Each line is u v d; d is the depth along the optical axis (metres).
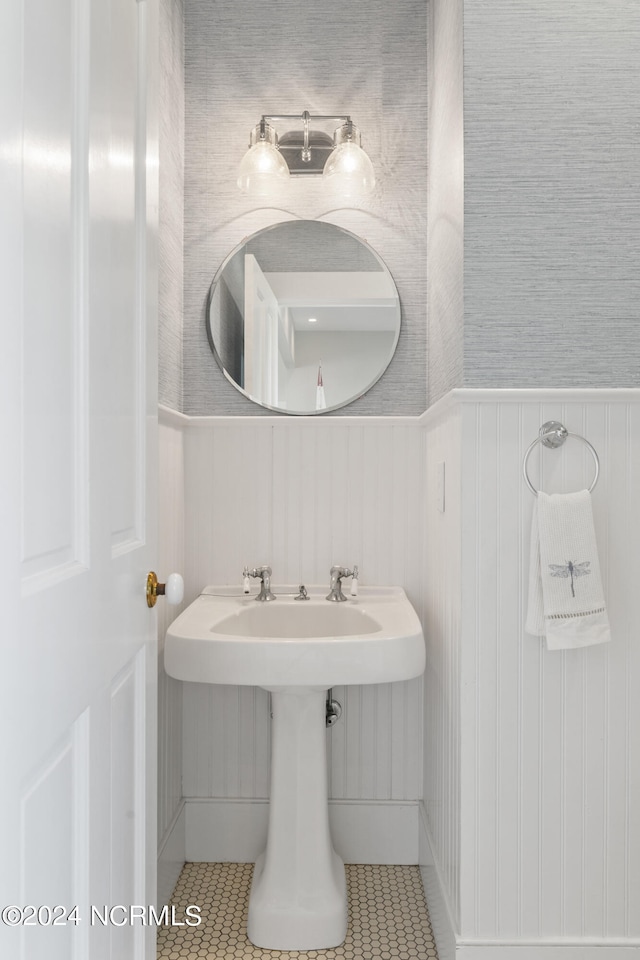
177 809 2.12
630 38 1.58
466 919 1.59
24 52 0.66
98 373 0.90
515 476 1.58
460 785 1.60
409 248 2.22
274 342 2.23
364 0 2.23
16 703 0.64
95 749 0.89
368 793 2.21
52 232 0.74
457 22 1.67
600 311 1.58
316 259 2.23
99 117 0.89
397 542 2.20
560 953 1.58
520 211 1.59
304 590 2.10
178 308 2.18
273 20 2.25
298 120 2.23
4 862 0.62
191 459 2.21
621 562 1.59
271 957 1.75
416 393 2.22
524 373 1.59
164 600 1.97
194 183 2.24
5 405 0.61
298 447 2.21
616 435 1.58
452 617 1.70
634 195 1.58
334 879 1.88
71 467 0.82
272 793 1.86
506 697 1.59
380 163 2.23
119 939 1.01
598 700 1.59
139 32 1.14
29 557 0.69
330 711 2.06
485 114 1.59
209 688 2.22
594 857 1.60
